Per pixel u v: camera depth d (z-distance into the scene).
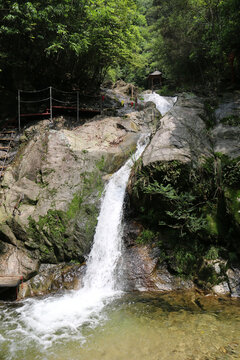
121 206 5.93
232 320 3.34
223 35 8.21
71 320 3.72
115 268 4.96
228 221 4.43
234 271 4.19
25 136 8.49
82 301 4.33
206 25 10.05
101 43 10.42
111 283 4.79
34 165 6.84
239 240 4.29
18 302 4.47
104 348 3.02
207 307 3.73
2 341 3.26
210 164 4.95
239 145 5.20
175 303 3.95
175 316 3.56
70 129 8.79
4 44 9.34
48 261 5.48
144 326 3.38
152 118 9.81
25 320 3.80
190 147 5.18
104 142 7.77
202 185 4.79
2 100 10.03
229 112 6.47
